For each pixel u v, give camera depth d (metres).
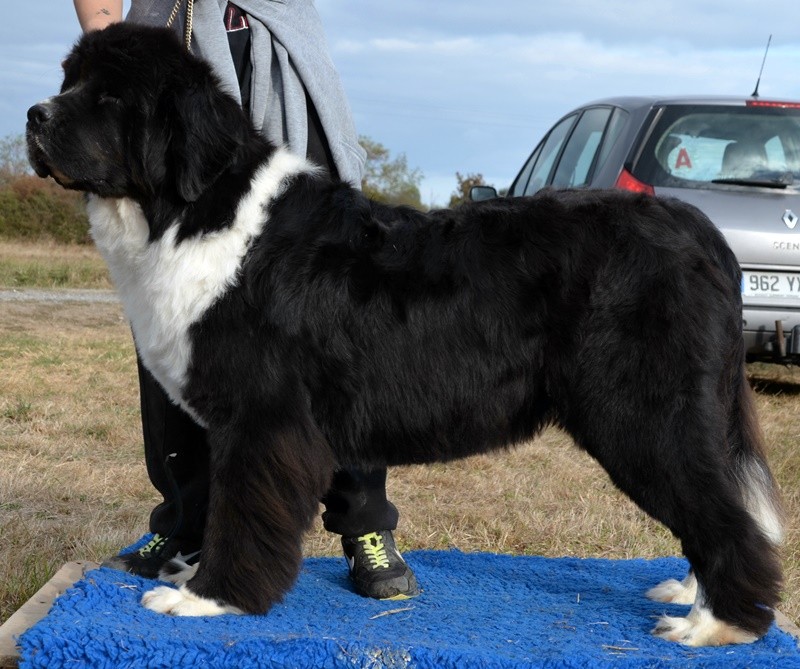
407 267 3.01
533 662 2.72
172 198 2.99
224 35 3.44
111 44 3.02
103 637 2.69
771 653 2.81
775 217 6.83
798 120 7.17
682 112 7.01
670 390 2.88
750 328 6.94
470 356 2.99
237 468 2.94
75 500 5.36
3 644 2.86
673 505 2.91
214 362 2.93
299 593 3.48
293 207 3.06
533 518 5.21
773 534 3.13
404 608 3.32
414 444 3.10
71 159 2.96
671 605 3.40
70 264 22.55
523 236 3.02
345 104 3.70
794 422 7.22
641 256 2.93
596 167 7.14
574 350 2.95
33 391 8.41
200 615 2.97
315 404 3.04
